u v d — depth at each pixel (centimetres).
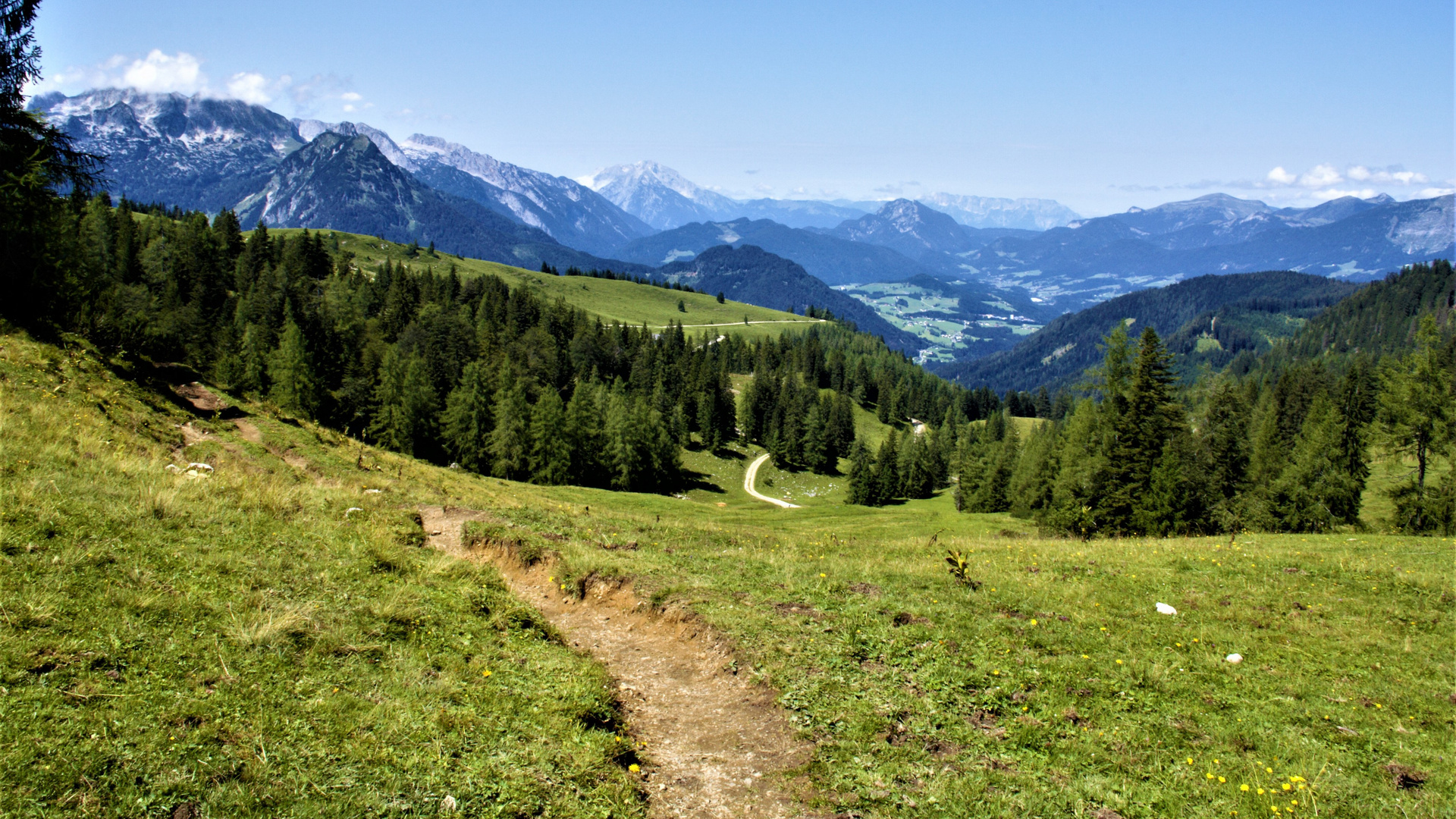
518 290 17175
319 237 16862
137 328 3731
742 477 13062
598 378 14562
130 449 1936
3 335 2556
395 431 8856
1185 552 2341
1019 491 8062
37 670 809
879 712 1133
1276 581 1950
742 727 1119
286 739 823
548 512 2675
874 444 16838
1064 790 955
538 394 11294
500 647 1248
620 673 1323
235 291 13500
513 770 883
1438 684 1314
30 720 731
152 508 1372
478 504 2736
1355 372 7206
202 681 884
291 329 8494
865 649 1360
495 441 8906
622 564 1803
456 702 1015
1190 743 1093
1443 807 927
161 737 760
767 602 1586
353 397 9506
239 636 994
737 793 948
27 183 3033
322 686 950
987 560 2202
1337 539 2948
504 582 1675
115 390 2661
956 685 1235
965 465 10550
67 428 1772
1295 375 10506
